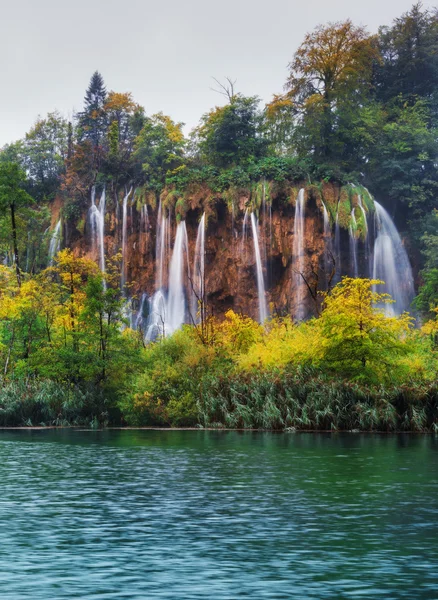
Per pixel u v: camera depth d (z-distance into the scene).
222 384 55.91
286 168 118.44
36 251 121.50
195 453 39.22
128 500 25.89
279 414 52.56
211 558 18.41
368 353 54.75
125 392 58.12
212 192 119.12
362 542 19.95
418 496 26.55
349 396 52.62
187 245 119.50
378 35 142.88
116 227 125.81
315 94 125.50
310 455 38.09
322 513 23.66
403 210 126.88
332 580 16.59
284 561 18.11
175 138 145.12
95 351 60.62
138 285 122.88
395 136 128.38
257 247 115.88
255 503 25.31
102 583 16.41
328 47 127.88
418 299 101.38
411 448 41.09
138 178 129.38
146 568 17.55
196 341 61.50
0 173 87.38
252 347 61.09
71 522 22.41
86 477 31.09
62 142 156.00
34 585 16.25
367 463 35.00
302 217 115.12
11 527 21.75
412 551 19.02
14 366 64.88
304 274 113.69
